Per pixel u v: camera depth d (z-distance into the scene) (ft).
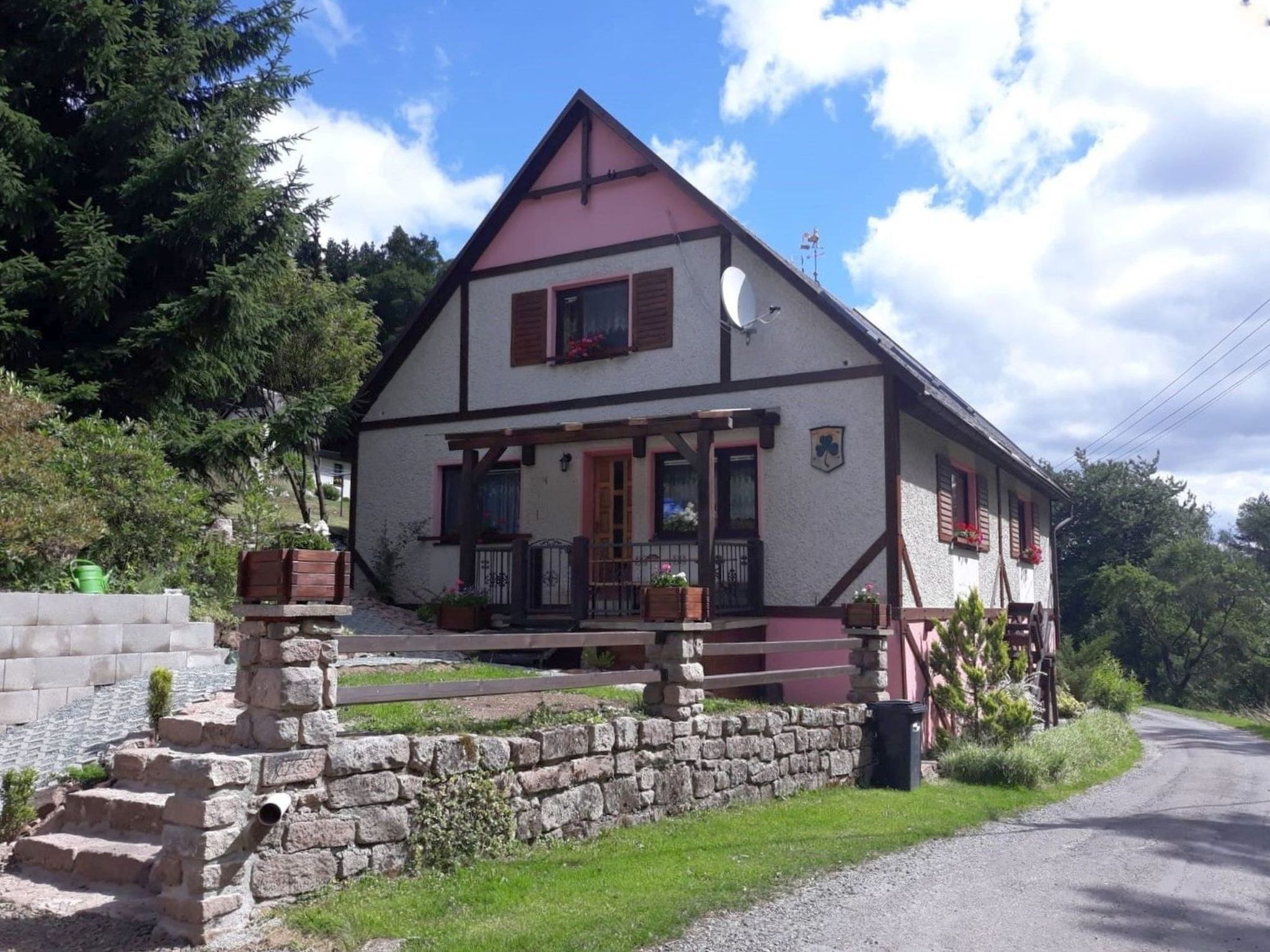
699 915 18.11
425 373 55.52
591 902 18.01
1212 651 143.54
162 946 15.72
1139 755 54.49
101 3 46.24
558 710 26.07
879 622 36.40
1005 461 60.49
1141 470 160.56
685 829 24.44
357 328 69.36
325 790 17.92
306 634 18.17
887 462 43.19
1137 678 141.28
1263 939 18.44
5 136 44.70
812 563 44.24
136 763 21.29
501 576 49.52
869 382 43.96
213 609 37.91
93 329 47.55
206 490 47.73
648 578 47.29
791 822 26.25
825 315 45.16
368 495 56.39
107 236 44.98
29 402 33.45
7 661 27.58
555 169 52.90
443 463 54.29
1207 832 29.35
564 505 50.55
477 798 20.35
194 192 48.37
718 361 47.42
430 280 127.44
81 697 29.40
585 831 22.81
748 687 44.29
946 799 32.65
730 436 46.73
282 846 17.15
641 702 28.50
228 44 54.44
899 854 24.00
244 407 63.46
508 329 53.16
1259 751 59.21
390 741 19.10
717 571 43.09
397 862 19.01
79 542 32.14
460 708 26.91
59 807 21.15
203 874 15.93
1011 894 20.75
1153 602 141.08
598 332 51.49
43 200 45.09
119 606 30.83
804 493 44.75
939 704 43.01
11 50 46.75
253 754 17.16
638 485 48.62
